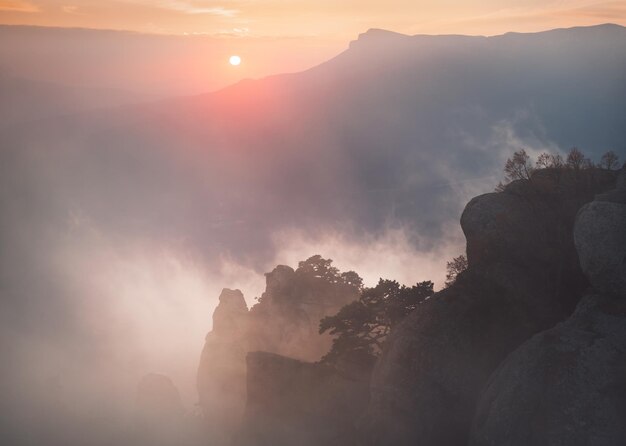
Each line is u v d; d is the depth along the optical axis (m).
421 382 38.50
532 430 30.62
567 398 30.16
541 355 32.09
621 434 28.56
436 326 39.41
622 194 34.97
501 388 32.66
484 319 39.28
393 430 38.81
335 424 47.09
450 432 37.03
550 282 39.81
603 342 31.03
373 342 49.81
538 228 41.47
